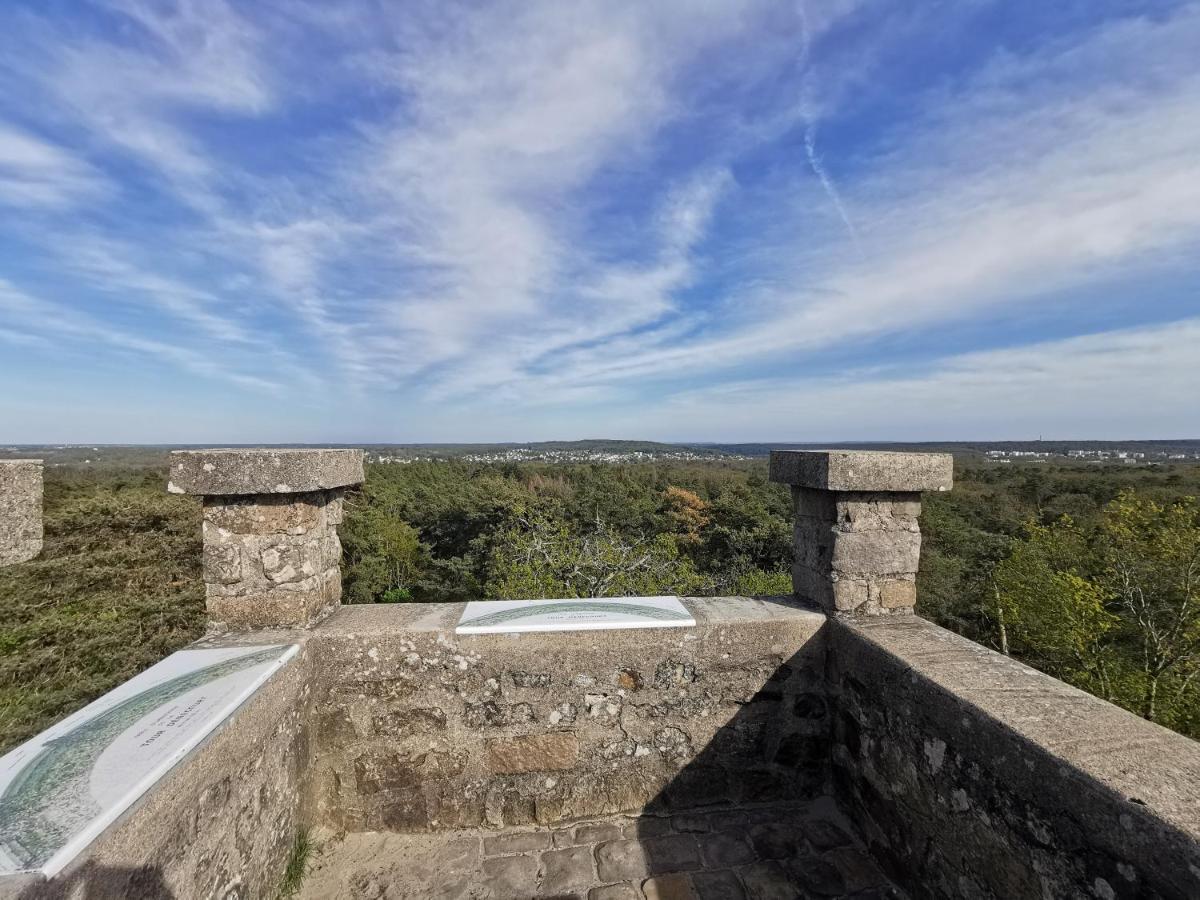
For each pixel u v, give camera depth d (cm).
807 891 209
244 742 172
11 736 1050
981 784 168
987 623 1978
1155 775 132
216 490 217
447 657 234
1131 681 1331
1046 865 145
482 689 236
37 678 1133
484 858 222
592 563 1199
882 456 246
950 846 182
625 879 213
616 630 241
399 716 233
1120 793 126
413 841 230
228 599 228
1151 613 1332
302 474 223
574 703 241
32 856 102
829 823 244
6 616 1161
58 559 1239
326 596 250
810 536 276
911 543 260
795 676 256
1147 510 1315
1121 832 124
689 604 271
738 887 210
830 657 256
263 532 229
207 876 151
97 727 151
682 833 237
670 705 247
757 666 253
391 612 255
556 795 241
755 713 254
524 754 238
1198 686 1262
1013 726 158
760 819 246
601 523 1512
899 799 208
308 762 222
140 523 1357
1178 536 1241
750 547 2238
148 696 170
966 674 194
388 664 232
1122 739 149
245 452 218
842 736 247
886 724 216
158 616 1295
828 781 259
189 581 1400
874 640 226
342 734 231
